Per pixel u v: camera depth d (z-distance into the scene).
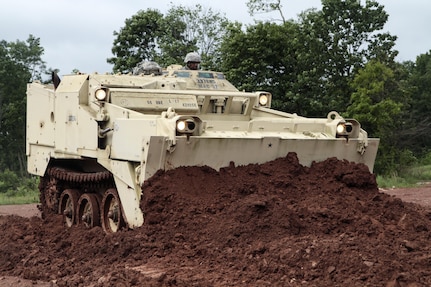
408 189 23.30
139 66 14.97
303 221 9.95
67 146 13.32
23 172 43.44
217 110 13.05
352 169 11.49
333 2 30.81
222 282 8.35
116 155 11.62
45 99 14.30
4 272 10.31
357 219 10.09
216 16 36.66
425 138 43.62
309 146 11.68
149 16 36.09
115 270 9.16
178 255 9.63
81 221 13.49
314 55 29.62
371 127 28.91
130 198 11.28
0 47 46.00
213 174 10.90
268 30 29.53
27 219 14.61
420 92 48.53
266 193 10.67
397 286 7.86
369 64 29.25
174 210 10.36
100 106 12.16
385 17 30.84
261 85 29.22
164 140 10.53
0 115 43.88
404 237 9.65
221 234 9.78
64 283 9.02
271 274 8.53
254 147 11.22
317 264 8.55
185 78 13.94
